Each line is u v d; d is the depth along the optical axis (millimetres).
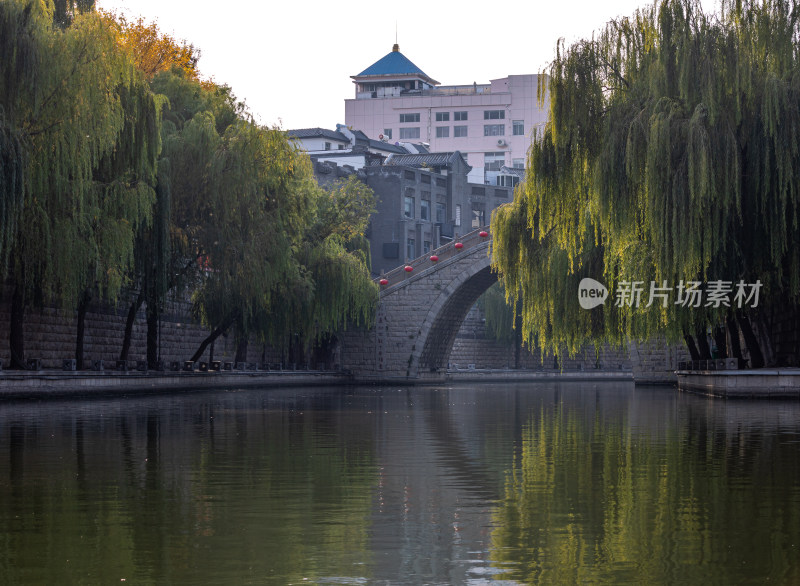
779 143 30859
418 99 170750
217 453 18469
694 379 53031
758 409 32312
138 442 20641
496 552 9727
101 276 38312
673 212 31203
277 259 50750
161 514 11805
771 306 37938
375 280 82438
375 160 119750
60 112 34219
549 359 115312
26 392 39156
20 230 35281
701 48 31766
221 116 54375
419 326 80812
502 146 168125
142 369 51562
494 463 16891
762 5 32406
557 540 10305
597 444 20375
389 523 11242
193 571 8961
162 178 43406
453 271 80375
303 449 19281
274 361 80312
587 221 39906
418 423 27188
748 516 11609
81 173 36125
